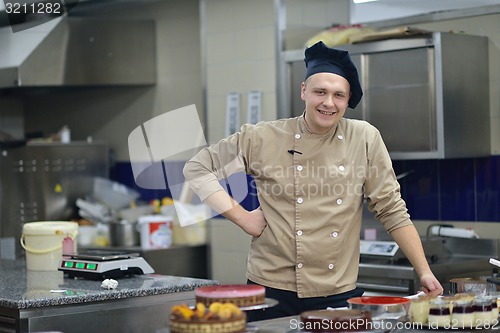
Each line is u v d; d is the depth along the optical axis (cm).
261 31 516
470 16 438
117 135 650
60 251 408
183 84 596
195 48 585
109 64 593
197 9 583
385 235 450
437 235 448
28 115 709
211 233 554
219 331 231
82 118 681
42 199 612
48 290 342
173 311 241
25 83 551
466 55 429
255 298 253
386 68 443
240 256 534
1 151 613
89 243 579
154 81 618
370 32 465
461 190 448
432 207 461
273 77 510
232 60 536
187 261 550
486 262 427
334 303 306
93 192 629
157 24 614
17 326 314
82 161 627
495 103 434
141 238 549
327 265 306
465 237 435
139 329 343
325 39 466
